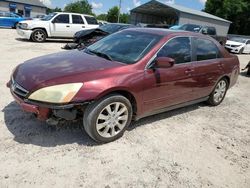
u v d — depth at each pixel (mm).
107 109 3496
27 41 13922
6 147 3301
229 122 5047
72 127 3949
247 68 10727
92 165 3152
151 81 3869
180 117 4953
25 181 2775
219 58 5387
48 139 3578
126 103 3658
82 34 12109
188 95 4738
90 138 3707
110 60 3916
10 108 4383
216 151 3867
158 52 4016
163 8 32562
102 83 3332
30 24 13727
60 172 2967
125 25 12867
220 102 5926
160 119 4715
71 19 14867
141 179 3025
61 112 3268
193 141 4066
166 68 4102
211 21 32375
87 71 3426
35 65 3727
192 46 4684
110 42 4559
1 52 9625
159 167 3283
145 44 4129
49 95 3115
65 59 3939
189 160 3529
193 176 3209
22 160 3092
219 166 3498
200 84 4898
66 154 3299
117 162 3270
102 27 12984
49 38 14781
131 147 3639
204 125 4742
